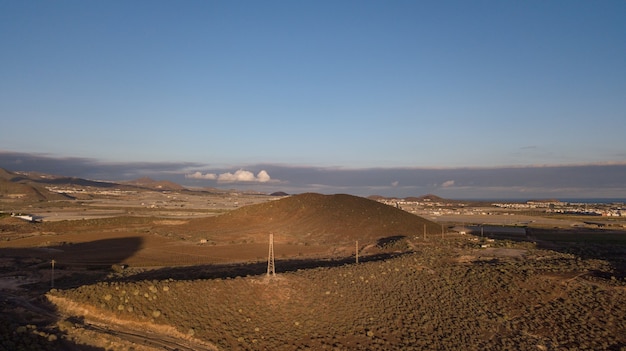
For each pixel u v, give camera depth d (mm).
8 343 31656
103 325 38562
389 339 42094
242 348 37656
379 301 49906
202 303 43125
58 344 33844
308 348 38938
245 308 44031
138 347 34812
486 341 42062
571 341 41750
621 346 40406
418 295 52344
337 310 46844
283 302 46469
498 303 50469
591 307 47750
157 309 40812
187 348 36062
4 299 46188
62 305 41812
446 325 45250
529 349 40312
